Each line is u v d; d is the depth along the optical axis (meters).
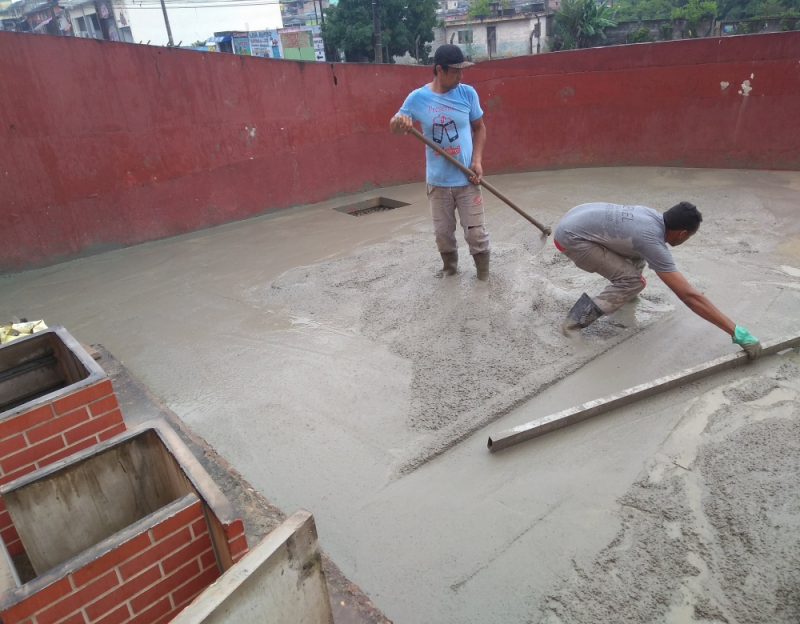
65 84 5.53
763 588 1.95
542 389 3.12
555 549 2.16
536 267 4.78
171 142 6.32
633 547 2.14
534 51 39.41
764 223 5.61
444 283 4.48
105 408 2.26
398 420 2.94
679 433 2.72
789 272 4.47
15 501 1.71
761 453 2.55
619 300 3.55
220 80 6.52
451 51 3.85
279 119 7.12
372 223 6.57
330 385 3.30
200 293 4.84
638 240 3.29
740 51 7.28
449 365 3.38
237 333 4.04
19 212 5.51
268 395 3.26
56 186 5.67
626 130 8.21
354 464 2.67
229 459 2.76
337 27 30.83
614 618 1.88
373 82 7.88
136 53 5.88
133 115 6.00
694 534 2.17
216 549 1.74
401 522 2.34
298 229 6.56
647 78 7.86
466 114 4.05
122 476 1.91
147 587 1.66
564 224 3.62
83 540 1.91
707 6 36.28
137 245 6.30
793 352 3.31
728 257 4.82
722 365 3.12
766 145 7.52
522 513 2.34
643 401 2.96
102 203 5.98
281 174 7.30
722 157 7.83
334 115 7.62
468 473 2.57
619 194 6.99
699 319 3.81
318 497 2.49
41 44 5.32
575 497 2.40
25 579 2.08
